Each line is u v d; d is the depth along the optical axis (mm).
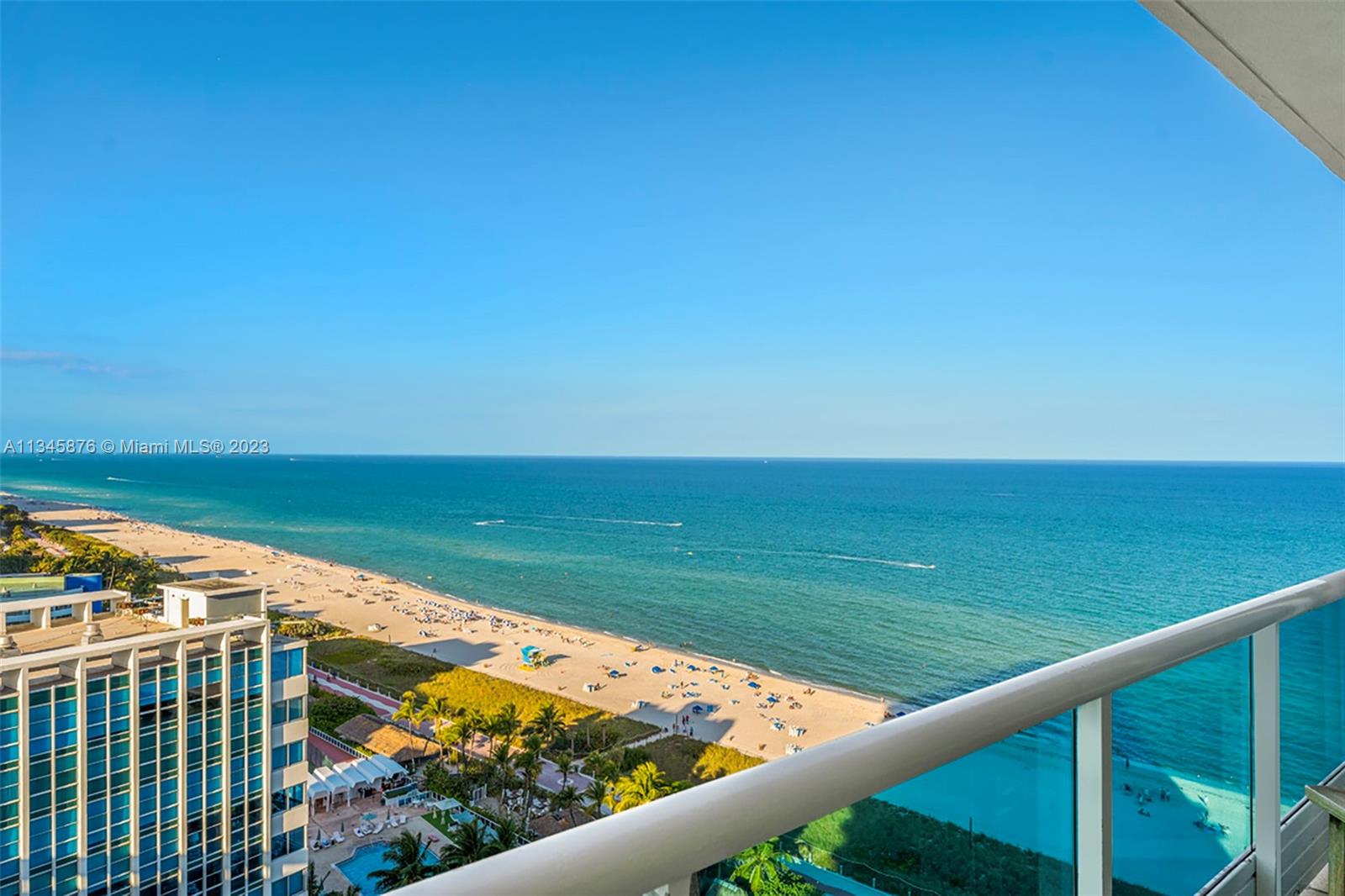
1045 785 1050
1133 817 1246
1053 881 1060
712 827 540
